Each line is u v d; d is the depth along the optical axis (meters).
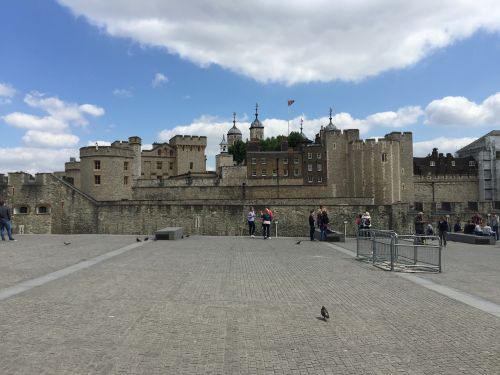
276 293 11.17
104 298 10.30
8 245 22.47
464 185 96.25
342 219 41.06
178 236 28.89
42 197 45.97
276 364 6.38
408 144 77.69
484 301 10.63
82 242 24.69
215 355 6.69
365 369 6.24
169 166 108.31
